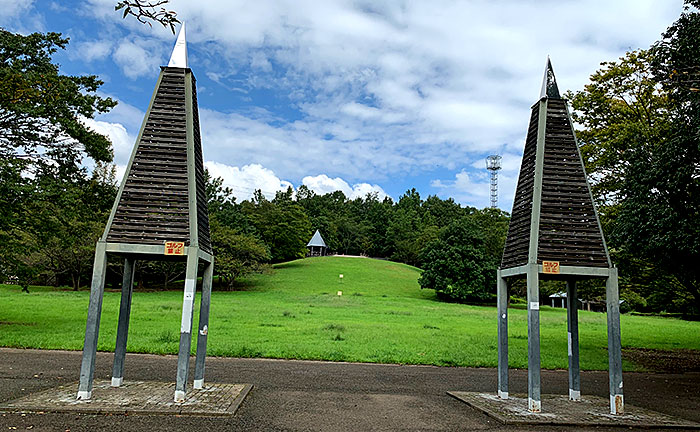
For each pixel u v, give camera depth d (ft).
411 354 48.42
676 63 39.14
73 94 54.90
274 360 43.39
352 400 28.94
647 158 46.09
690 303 63.72
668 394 34.83
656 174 40.96
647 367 48.52
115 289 157.28
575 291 32.60
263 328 66.18
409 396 30.94
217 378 34.30
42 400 25.45
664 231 40.01
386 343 55.77
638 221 42.29
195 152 30.45
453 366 44.60
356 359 44.80
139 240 27.07
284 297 142.41
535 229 28.78
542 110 31.58
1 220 52.01
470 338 63.87
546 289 159.53
